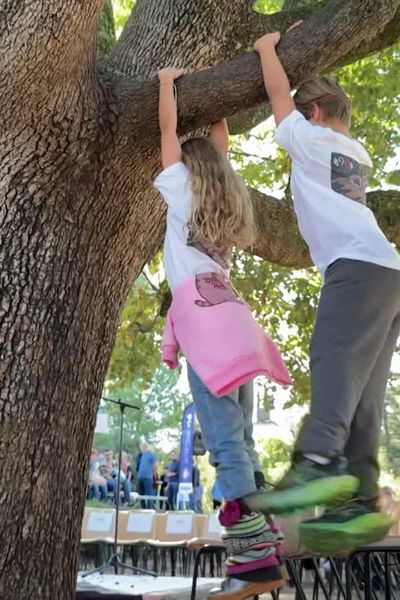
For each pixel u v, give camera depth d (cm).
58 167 353
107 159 361
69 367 356
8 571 332
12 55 324
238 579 271
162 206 397
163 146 329
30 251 349
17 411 338
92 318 370
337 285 277
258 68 335
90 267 367
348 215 288
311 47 332
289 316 907
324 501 245
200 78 341
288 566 437
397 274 280
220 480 277
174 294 299
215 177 306
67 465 355
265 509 253
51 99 340
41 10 317
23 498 337
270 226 500
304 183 298
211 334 284
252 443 300
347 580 424
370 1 340
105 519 1060
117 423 3244
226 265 310
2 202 349
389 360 288
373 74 808
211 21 404
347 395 264
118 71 388
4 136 348
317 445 257
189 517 1049
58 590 348
